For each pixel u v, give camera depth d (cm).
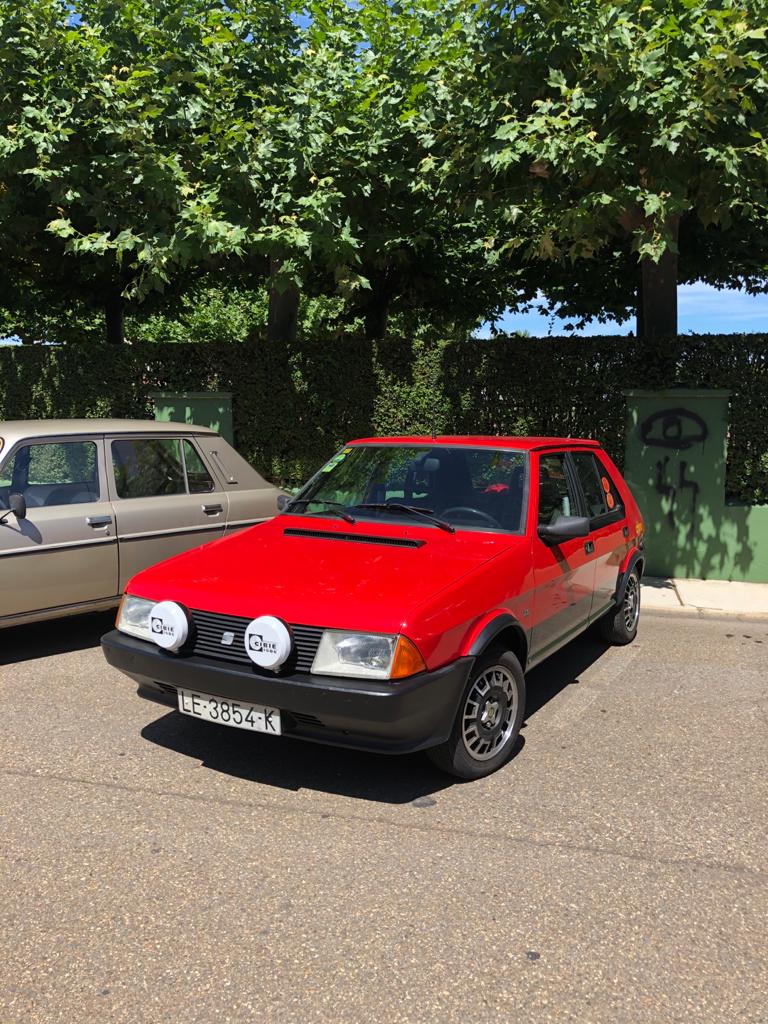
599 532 560
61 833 346
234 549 448
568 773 412
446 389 963
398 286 1434
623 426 911
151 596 408
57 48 817
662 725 482
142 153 812
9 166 841
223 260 1119
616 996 251
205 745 438
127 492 627
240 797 380
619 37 660
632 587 653
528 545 445
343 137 848
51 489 596
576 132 693
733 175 691
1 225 972
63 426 616
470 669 377
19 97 838
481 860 329
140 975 258
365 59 902
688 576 893
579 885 312
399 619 350
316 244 792
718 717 496
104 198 859
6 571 546
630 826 359
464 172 802
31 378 1116
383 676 344
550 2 691
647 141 710
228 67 875
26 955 268
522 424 944
